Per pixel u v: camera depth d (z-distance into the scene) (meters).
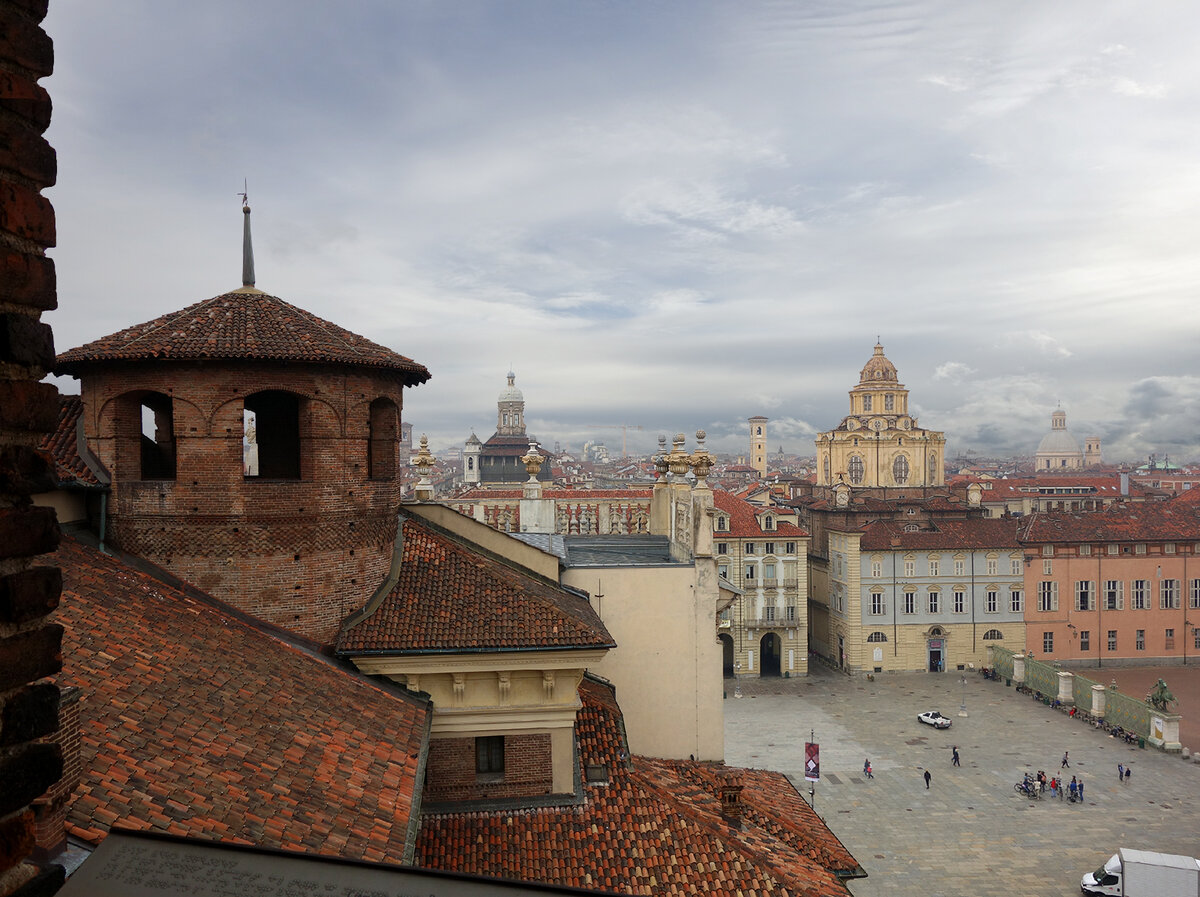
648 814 18.45
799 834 20.83
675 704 25.03
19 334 5.26
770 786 25.02
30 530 5.37
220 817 10.50
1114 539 102.50
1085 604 102.50
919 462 155.88
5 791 5.00
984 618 101.69
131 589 15.98
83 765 10.33
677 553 28.94
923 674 100.62
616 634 24.88
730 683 97.69
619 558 29.08
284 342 18.03
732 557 99.75
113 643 13.66
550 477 180.12
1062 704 85.38
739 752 73.50
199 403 17.61
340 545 18.77
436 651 17.73
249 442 29.58
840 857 20.38
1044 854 54.16
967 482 180.00
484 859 16.89
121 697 12.23
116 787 10.18
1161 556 103.19
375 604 19.31
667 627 24.98
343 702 15.58
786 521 105.12
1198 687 93.75
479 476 181.50
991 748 74.12
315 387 18.41
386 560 20.39
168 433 22.97
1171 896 41.78
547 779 18.77
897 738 77.00
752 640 99.94
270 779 11.93
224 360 17.53
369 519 19.59
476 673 18.28
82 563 16.03
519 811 18.30
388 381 20.56
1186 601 103.38
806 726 80.75
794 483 151.62
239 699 13.80
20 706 5.16
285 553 17.98
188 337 17.73
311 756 13.10
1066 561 102.31
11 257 5.25
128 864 5.90
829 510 112.56
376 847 11.34
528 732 18.73
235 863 6.00
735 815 19.78
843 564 102.31
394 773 13.83
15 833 5.07
